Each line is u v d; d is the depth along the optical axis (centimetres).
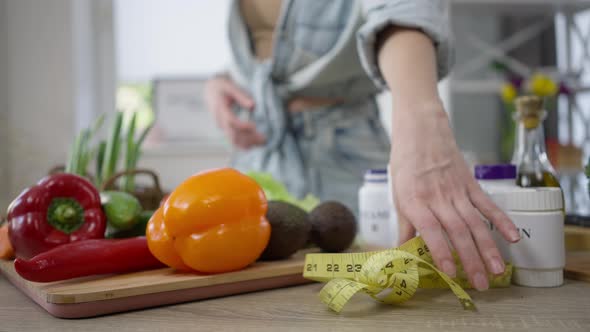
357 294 69
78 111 263
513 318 57
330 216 88
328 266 70
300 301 67
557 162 225
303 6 141
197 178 72
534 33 249
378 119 161
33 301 71
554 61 248
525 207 70
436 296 67
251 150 170
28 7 254
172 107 274
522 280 72
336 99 155
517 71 247
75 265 67
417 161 71
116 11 278
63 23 256
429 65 81
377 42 90
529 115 88
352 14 133
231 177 73
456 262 71
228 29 164
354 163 155
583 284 72
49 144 257
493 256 65
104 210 85
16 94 254
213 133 275
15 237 79
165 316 62
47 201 80
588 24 243
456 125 252
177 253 71
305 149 157
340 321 57
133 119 121
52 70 256
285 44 147
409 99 76
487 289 70
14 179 254
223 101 170
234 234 70
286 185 154
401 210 71
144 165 270
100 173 120
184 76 275
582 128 244
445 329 54
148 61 281
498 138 252
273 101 154
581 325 53
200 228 69
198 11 281
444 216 67
